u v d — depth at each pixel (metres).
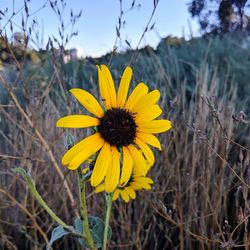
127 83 0.99
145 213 1.93
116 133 0.91
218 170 1.95
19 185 2.11
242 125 2.28
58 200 2.02
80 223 1.05
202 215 1.70
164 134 2.05
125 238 1.96
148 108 0.98
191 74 3.31
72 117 0.89
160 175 2.10
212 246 1.74
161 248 2.05
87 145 0.89
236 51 3.54
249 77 3.02
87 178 0.95
